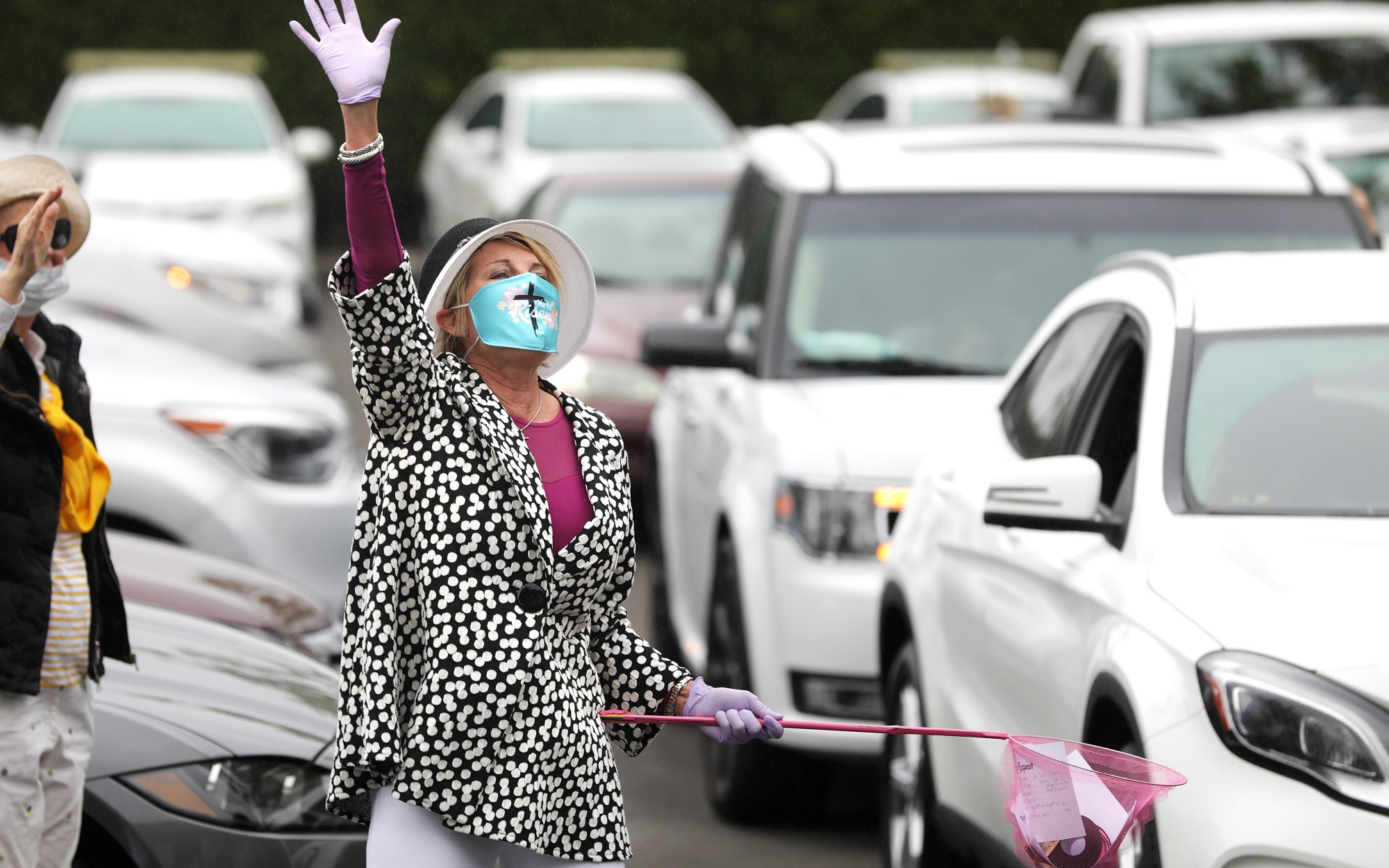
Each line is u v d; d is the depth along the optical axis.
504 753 12.35
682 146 71.12
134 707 16.47
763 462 25.67
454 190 76.44
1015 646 18.64
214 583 23.78
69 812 14.81
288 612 23.50
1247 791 14.12
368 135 12.23
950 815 20.62
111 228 43.56
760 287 29.48
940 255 28.33
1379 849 13.52
